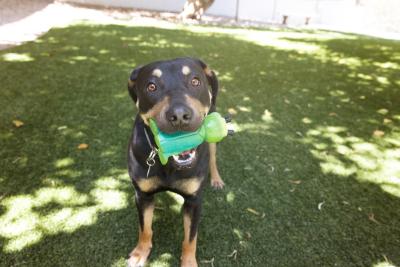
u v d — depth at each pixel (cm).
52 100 132
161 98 59
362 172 106
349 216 88
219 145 115
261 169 104
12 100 129
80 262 71
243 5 436
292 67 207
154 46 217
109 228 79
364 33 413
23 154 101
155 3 389
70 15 300
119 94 142
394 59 245
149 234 73
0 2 299
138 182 67
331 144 121
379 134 129
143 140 65
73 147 106
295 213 88
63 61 173
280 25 410
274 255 76
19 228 77
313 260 75
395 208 92
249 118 135
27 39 215
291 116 140
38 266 69
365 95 169
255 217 86
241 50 236
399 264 75
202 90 64
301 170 105
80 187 91
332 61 229
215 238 79
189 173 65
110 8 361
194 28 300
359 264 75
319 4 471
